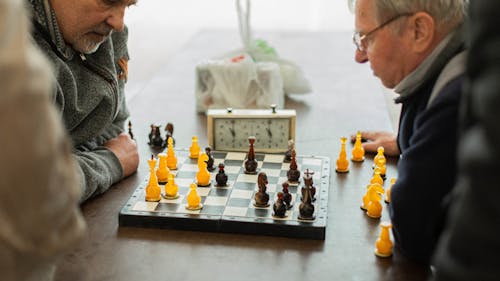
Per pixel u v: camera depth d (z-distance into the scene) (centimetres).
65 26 174
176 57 325
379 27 149
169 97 265
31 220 94
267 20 495
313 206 158
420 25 146
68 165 100
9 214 93
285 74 258
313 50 340
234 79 243
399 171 149
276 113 204
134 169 193
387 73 154
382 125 232
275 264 145
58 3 171
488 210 83
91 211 170
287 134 204
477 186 83
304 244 154
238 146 205
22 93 88
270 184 178
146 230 160
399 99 158
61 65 179
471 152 84
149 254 149
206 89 246
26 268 101
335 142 216
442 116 138
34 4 171
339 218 166
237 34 374
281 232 156
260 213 161
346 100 261
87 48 181
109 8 172
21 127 89
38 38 175
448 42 146
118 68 208
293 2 488
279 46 347
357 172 193
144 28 513
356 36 165
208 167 188
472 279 86
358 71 302
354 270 143
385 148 204
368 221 165
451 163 138
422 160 140
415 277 141
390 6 146
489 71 84
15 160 89
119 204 174
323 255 149
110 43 196
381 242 149
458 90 137
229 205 165
